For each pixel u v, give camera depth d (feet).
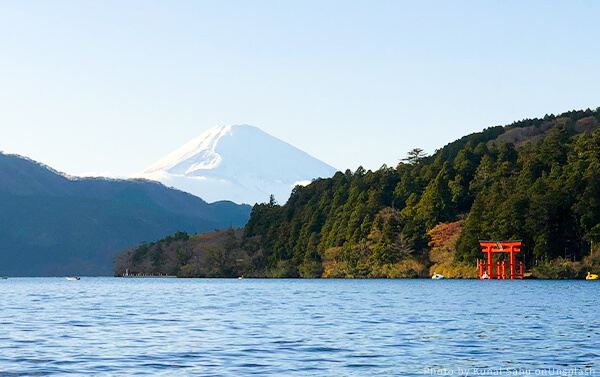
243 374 111.24
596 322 194.08
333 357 127.85
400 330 173.27
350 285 524.52
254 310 247.91
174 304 292.20
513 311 235.81
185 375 110.52
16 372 113.91
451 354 131.75
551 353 133.18
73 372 113.60
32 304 301.84
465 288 435.12
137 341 152.15
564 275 560.61
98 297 376.68
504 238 595.06
